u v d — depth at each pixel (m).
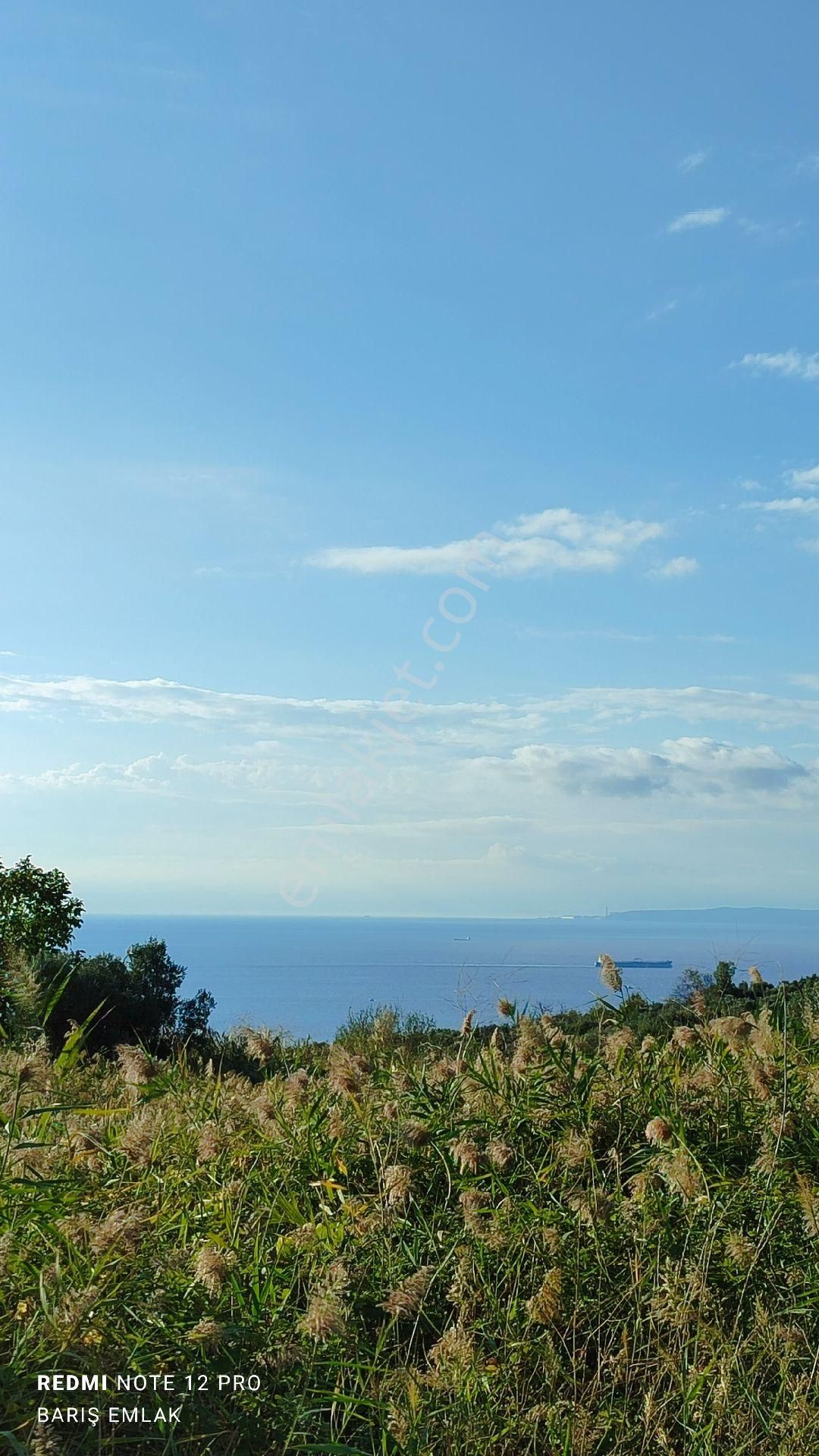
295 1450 3.04
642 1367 3.55
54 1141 4.51
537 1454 3.25
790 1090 4.66
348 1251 4.04
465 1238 4.04
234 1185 4.49
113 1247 3.35
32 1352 2.99
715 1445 3.22
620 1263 3.94
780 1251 3.98
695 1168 4.17
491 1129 4.83
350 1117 5.05
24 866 25.53
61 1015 20.41
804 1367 3.48
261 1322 3.45
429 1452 3.07
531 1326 3.67
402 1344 3.72
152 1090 5.14
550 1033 5.38
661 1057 5.31
